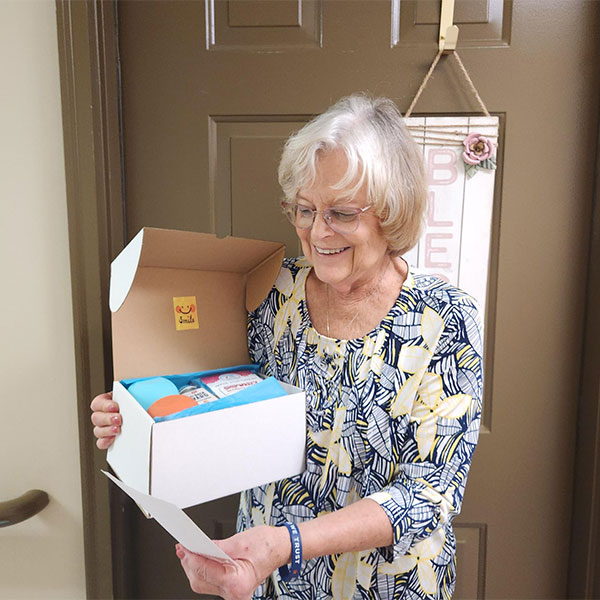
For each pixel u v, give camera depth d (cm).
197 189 106
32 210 101
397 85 101
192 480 68
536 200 102
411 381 76
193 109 104
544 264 104
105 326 103
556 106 100
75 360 103
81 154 97
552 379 107
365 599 79
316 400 80
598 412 101
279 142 104
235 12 102
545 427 108
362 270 76
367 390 77
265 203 106
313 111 103
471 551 113
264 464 74
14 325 104
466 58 100
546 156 101
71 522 110
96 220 99
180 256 80
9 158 100
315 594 83
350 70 101
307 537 66
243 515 93
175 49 103
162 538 115
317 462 79
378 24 100
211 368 88
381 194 69
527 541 112
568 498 110
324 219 71
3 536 110
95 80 97
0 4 95
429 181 101
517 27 98
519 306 105
